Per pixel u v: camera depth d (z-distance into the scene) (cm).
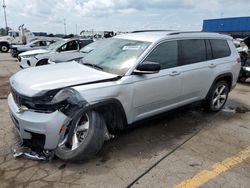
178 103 519
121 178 353
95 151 378
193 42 541
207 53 570
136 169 375
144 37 494
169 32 523
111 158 401
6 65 1532
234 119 591
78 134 380
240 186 344
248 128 541
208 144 461
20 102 382
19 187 330
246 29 3834
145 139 471
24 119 368
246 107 688
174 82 489
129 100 422
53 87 371
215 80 583
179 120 570
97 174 360
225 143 468
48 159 385
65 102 362
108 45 518
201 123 559
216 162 400
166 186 339
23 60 1174
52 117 359
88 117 381
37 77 405
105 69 446
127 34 539
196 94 554
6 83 947
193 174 367
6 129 495
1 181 340
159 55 471
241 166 391
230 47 633
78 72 428
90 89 379
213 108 614
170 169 378
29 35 3062
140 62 440
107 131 431
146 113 464
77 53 984
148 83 444
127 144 449
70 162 384
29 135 375
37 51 1216
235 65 629
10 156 398
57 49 1195
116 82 408
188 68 516
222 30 4162
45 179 346
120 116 423
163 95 477
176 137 484
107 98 391
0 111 603
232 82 638
